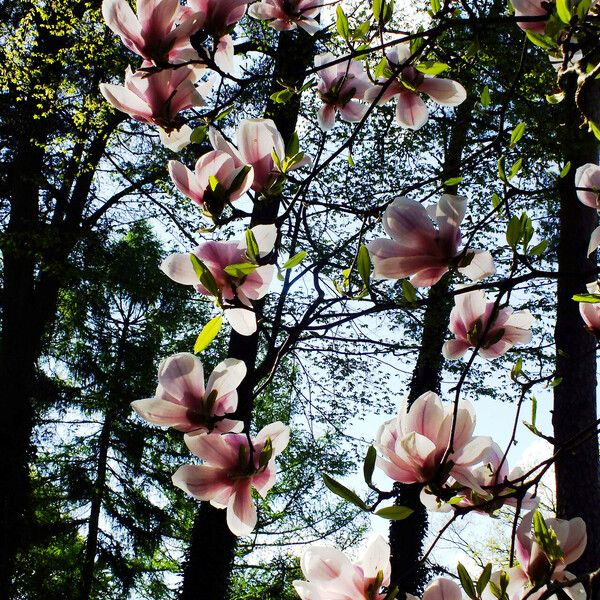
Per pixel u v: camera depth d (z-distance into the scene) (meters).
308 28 1.71
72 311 15.23
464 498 1.26
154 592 17.91
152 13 1.24
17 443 12.37
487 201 8.32
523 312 1.42
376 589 1.08
